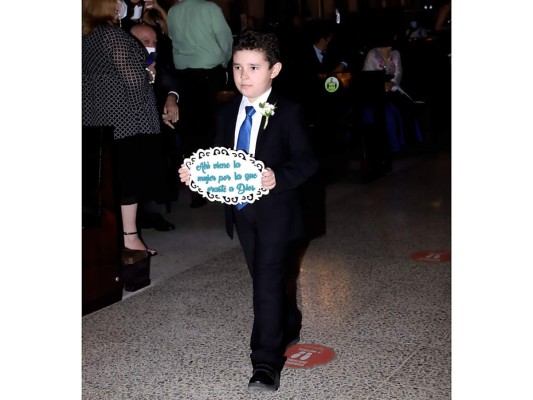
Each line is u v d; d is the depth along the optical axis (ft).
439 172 28.45
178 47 22.74
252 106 10.34
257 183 9.80
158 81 18.99
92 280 14.17
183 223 21.56
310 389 10.83
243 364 11.78
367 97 26.55
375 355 12.00
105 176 14.33
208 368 11.68
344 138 26.91
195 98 22.22
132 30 18.51
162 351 12.37
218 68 22.66
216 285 15.81
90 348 12.53
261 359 10.80
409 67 34.04
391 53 30.60
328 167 27.32
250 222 10.61
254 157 10.31
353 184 26.53
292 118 10.23
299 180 10.08
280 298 10.72
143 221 20.56
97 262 14.25
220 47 22.47
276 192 10.07
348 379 11.14
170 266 17.33
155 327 13.44
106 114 15.62
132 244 16.56
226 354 12.19
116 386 11.09
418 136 31.12
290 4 35.65
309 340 12.67
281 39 27.45
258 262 10.62
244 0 35.06
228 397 10.65
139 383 11.18
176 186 22.74
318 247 18.63
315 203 19.38
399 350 12.19
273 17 35.29
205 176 9.89
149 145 16.57
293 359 11.87
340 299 14.74
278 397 10.60
